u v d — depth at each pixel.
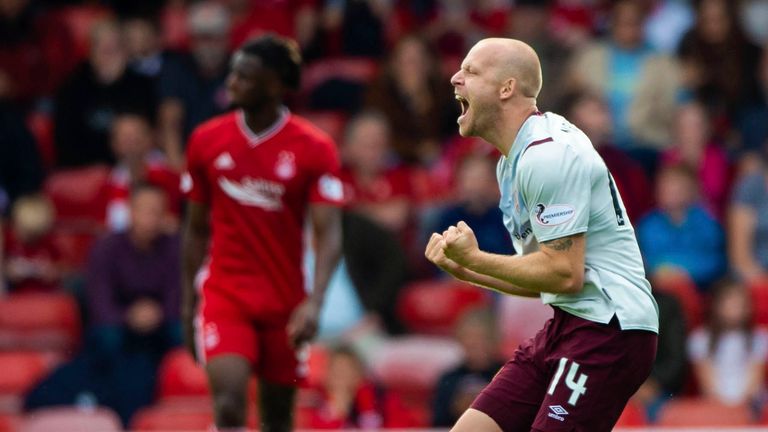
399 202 40.16
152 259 35.62
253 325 23.78
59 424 32.09
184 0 50.84
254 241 23.70
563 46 44.78
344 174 40.56
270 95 23.58
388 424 31.48
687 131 41.97
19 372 35.84
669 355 33.56
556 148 16.95
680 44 47.28
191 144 24.05
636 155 42.34
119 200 39.03
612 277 17.31
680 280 36.91
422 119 43.31
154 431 32.38
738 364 34.88
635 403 33.12
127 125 39.16
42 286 38.91
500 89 17.50
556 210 16.81
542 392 18.03
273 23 49.41
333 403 31.25
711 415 32.84
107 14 51.50
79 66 44.19
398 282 36.59
